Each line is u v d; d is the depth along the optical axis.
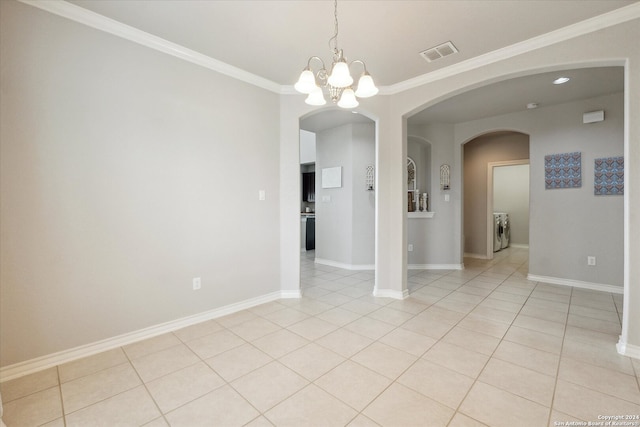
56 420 1.58
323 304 3.37
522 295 3.69
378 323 2.83
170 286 2.67
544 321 2.86
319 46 2.64
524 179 7.83
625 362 2.11
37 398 1.75
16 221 1.96
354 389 1.83
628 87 2.16
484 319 2.92
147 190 2.52
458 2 2.05
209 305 2.94
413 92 3.35
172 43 2.60
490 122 4.80
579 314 3.04
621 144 3.72
